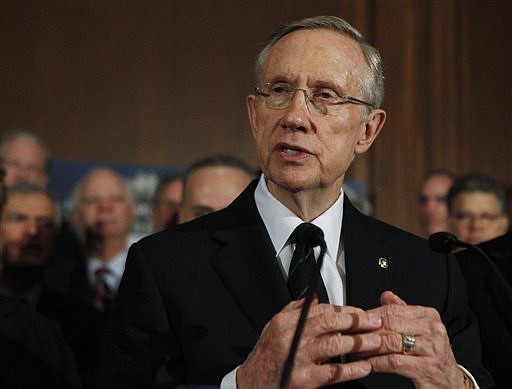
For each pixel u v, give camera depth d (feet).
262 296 9.44
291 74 9.55
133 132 21.67
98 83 21.57
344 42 9.82
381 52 23.63
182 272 9.68
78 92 21.39
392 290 9.84
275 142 9.51
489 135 24.41
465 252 12.75
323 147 9.45
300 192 9.70
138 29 22.11
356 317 8.25
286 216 9.95
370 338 8.18
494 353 11.53
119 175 20.22
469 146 24.21
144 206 20.17
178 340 9.41
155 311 9.45
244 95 22.68
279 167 9.51
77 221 19.40
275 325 8.14
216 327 9.30
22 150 19.45
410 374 8.24
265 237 9.93
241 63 22.74
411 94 23.77
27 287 18.08
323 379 7.89
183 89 22.25
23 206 18.28
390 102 23.62
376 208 23.07
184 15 22.52
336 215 10.11
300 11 23.17
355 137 9.84
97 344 17.56
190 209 16.07
